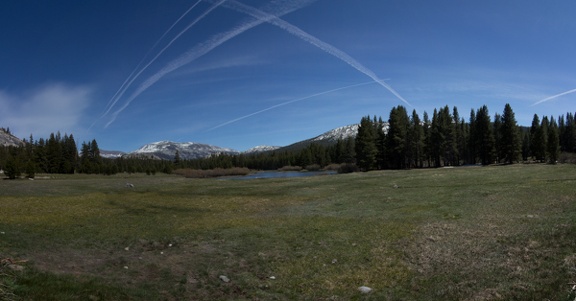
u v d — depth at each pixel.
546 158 103.25
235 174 165.88
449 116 105.88
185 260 18.16
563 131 134.88
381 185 45.88
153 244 21.02
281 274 16.39
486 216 23.83
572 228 17.17
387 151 103.06
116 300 11.84
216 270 16.77
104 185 56.44
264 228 24.94
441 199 32.28
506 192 32.16
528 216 22.17
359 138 97.94
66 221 26.81
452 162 120.94
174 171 164.88
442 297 12.68
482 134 104.00
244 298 13.78
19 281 11.59
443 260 16.42
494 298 11.72
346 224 25.11
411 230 22.02
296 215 29.94
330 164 162.25
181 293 13.89
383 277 15.38
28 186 50.31
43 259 15.82
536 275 12.88
